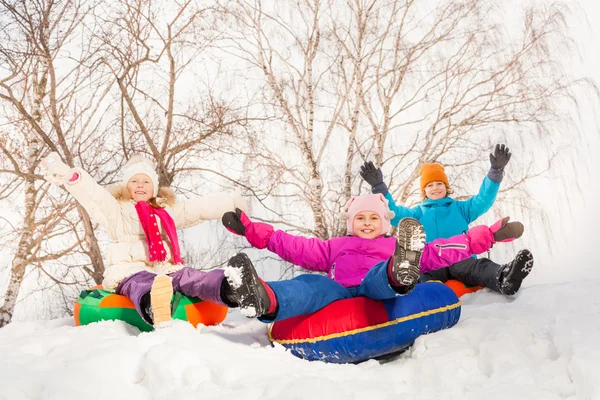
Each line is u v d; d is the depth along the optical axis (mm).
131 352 2514
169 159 6379
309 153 7199
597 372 2104
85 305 3613
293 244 3430
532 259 4145
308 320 2859
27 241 6879
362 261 3273
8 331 3941
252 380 2311
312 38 7637
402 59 7629
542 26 7379
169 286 3041
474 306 3896
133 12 6418
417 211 5023
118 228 3793
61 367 2445
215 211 4227
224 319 3895
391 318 2895
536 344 2615
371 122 7535
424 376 2504
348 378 2502
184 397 2141
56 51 6590
